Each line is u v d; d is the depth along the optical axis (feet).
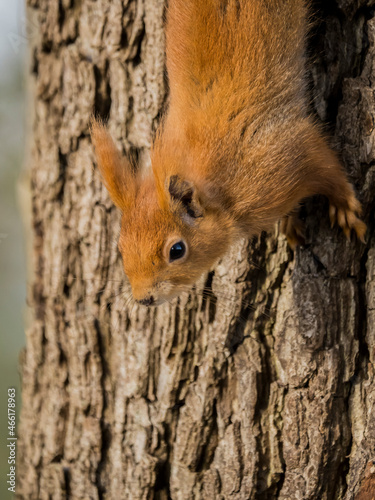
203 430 9.65
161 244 9.52
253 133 9.54
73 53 9.73
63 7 9.73
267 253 9.63
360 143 9.57
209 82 9.55
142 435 9.69
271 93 9.55
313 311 9.60
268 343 9.64
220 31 9.55
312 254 9.61
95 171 9.72
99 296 9.73
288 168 9.54
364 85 9.58
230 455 9.64
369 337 9.60
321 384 9.60
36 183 9.80
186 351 9.66
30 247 9.85
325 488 9.61
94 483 9.73
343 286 9.60
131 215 9.53
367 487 9.58
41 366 9.80
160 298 9.52
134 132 9.69
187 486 9.66
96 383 9.73
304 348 9.61
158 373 9.68
